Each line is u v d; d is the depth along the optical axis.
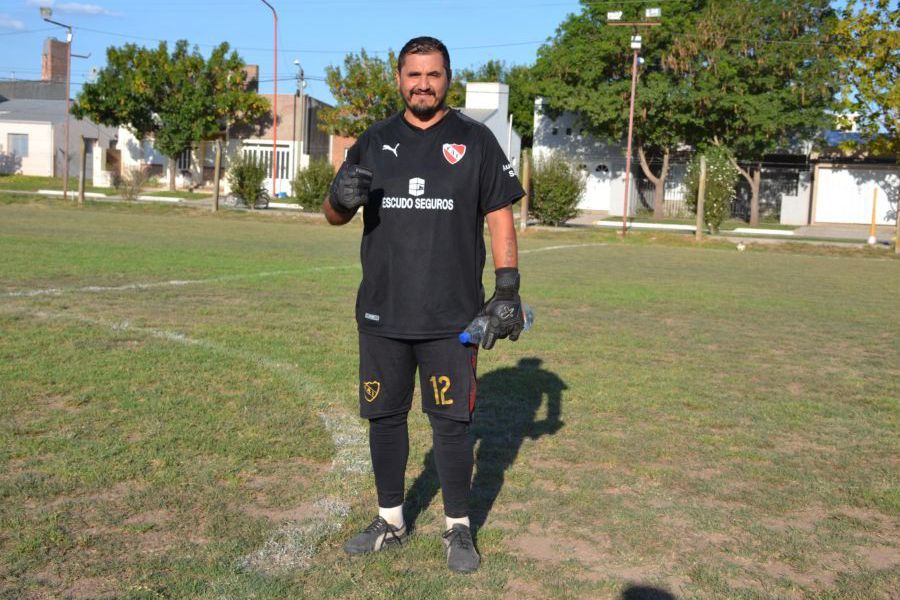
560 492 4.42
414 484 4.51
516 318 3.50
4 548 3.51
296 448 4.94
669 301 12.46
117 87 42.88
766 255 23.83
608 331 9.59
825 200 39.72
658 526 4.01
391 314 3.56
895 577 3.54
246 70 47.59
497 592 3.29
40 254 14.84
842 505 4.41
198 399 5.89
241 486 4.34
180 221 27.20
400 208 3.53
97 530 3.73
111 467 4.48
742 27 36.97
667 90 37.59
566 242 26.08
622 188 43.97
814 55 36.41
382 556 3.60
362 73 43.97
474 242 3.62
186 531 3.76
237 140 46.56
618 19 30.00
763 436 5.61
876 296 14.14
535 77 42.44
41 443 4.82
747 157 39.69
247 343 7.91
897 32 28.17
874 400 6.72
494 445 5.20
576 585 3.36
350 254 17.84
